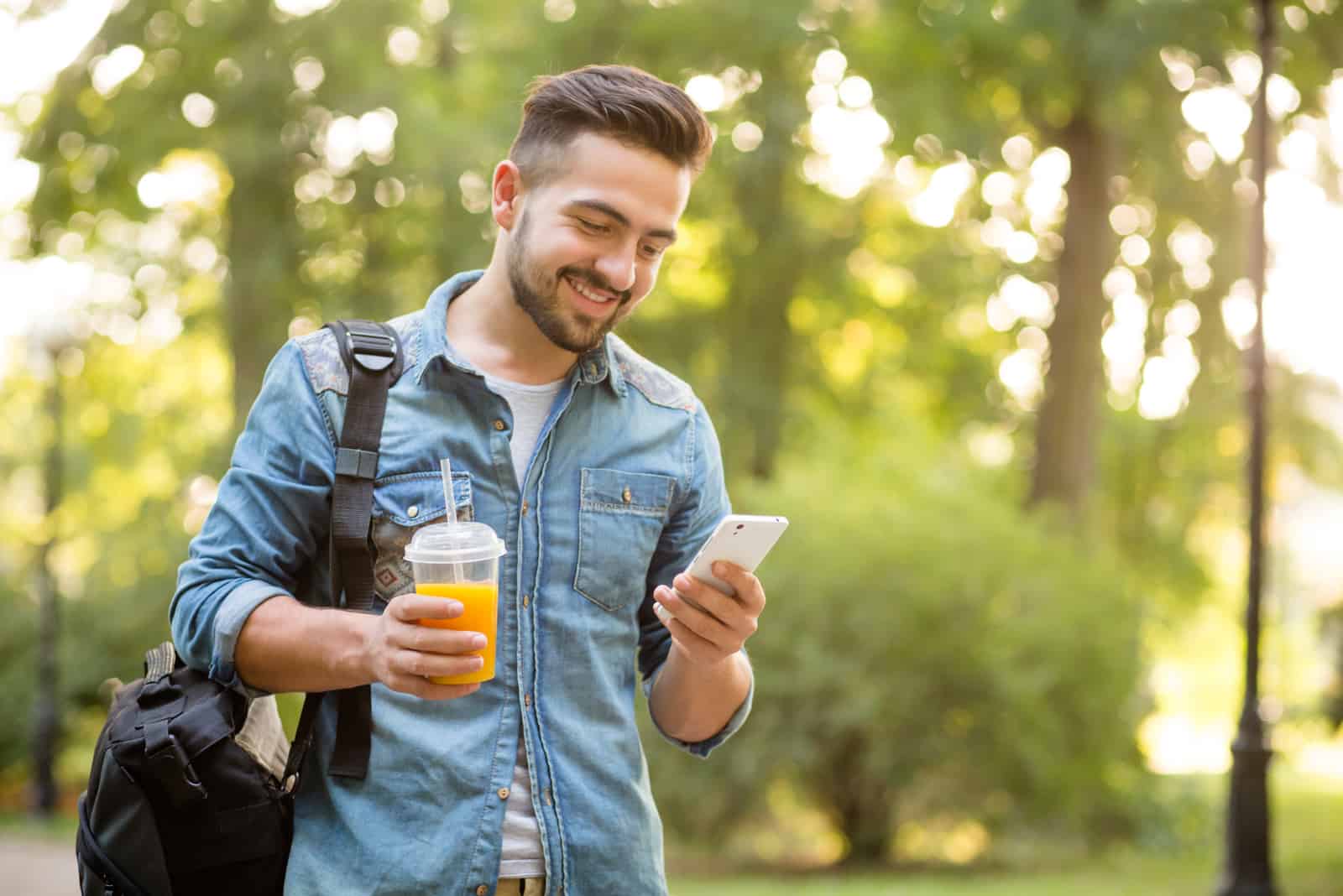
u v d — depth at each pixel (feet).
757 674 36.37
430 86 48.37
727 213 52.39
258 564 6.34
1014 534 38.19
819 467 42.24
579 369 6.78
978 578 36.11
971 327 55.47
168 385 67.21
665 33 47.80
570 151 6.37
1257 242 25.43
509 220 6.69
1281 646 62.49
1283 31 40.98
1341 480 59.52
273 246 44.98
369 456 6.44
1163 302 49.93
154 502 55.57
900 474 48.93
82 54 45.34
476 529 5.95
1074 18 39.91
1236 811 25.13
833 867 37.04
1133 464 56.75
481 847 6.20
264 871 6.28
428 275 49.24
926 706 35.73
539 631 6.51
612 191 6.30
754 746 36.04
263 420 6.55
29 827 42.52
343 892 6.11
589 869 6.39
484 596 5.89
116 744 5.98
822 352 56.65
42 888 28.02
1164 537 57.52
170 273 50.24
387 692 6.31
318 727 6.39
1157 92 43.60
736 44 47.19
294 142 44.65
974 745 35.91
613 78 6.54
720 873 35.91
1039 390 53.62
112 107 45.03
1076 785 37.17
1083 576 38.24
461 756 6.25
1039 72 42.34
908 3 43.42
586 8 48.60
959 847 39.96
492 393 6.56
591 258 6.35
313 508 6.45
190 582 6.29
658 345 53.57
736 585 6.23
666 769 37.04
